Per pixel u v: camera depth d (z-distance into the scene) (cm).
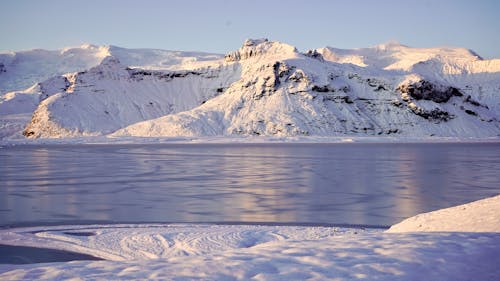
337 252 1220
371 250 1230
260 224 2994
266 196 4325
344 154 10894
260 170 7044
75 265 1130
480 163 8094
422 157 9706
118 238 2491
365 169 7088
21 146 17150
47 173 6769
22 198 4325
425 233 1491
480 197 4156
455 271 1045
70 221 3161
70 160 9531
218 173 6625
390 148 13750
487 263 1106
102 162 8931
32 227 2933
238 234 2483
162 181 5669
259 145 16375
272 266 1088
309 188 4888
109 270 1070
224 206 3775
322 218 3203
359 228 2816
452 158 9344
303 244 1366
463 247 1246
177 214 3419
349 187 4947
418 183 5250
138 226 2906
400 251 1206
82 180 5825
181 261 1145
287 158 9625
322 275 1016
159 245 2314
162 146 15925
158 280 980
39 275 1041
